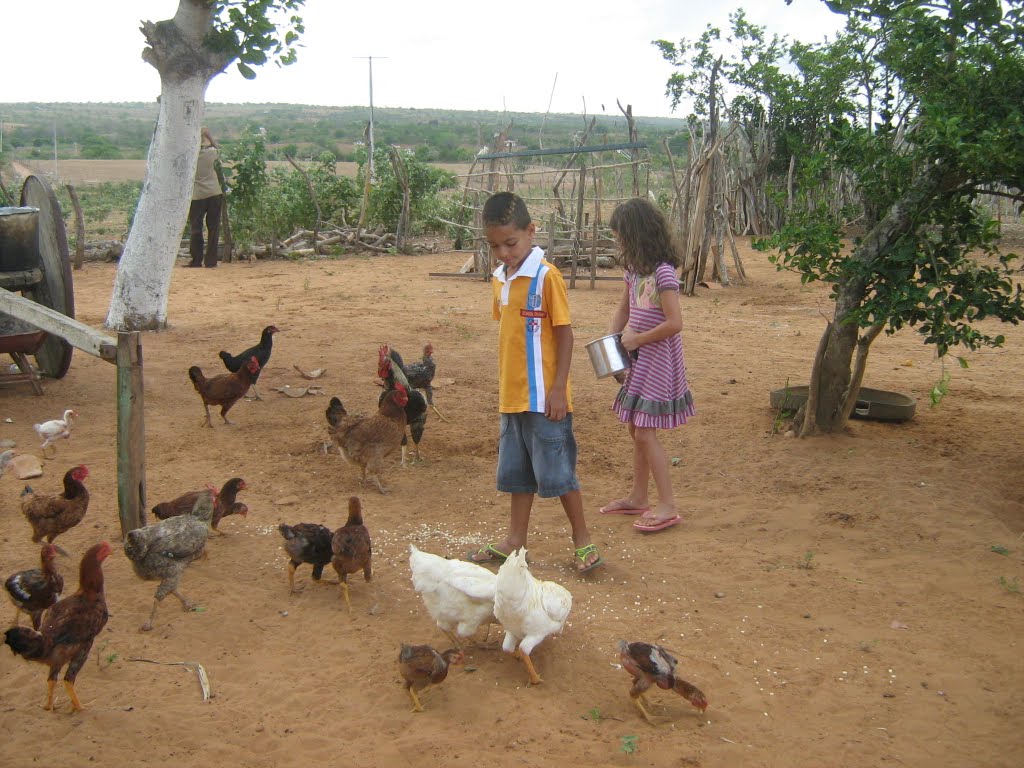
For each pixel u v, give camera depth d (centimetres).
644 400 621
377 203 2431
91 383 952
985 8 657
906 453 771
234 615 512
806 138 2525
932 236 714
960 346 1262
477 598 446
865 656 477
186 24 1094
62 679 442
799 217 762
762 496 696
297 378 998
